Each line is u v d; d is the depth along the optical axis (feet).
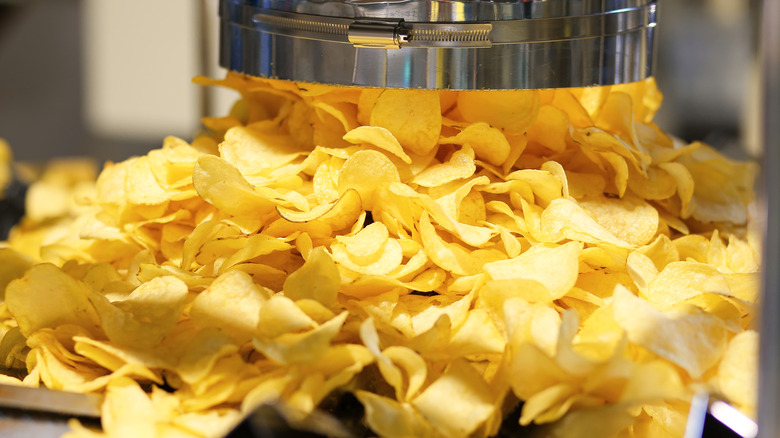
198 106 5.13
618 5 2.49
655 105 3.09
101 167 5.11
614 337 2.26
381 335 2.34
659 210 2.79
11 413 2.27
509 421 2.29
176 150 2.77
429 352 2.30
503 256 2.52
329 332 2.22
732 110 7.20
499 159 2.61
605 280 2.52
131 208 2.74
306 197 2.57
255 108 2.95
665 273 2.47
